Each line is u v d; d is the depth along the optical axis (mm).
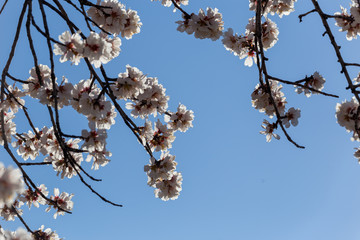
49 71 3854
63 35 3186
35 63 3080
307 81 4312
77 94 3693
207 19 4918
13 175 2109
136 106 4695
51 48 2965
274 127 4516
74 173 4254
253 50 5105
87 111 3572
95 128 3672
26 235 3025
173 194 4832
